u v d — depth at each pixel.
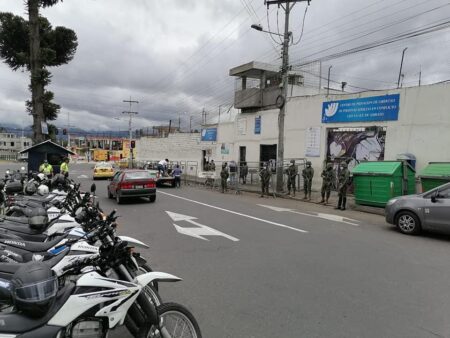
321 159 20.38
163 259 7.34
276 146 24.27
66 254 3.88
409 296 5.45
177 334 3.77
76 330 3.10
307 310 4.91
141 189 16.83
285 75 20.31
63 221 5.79
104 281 3.28
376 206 14.40
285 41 20.19
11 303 3.31
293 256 7.61
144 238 9.30
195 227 10.80
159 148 49.62
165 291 5.57
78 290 3.14
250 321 4.57
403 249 8.42
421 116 15.88
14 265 4.06
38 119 21.50
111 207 15.42
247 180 25.56
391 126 16.94
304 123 21.52
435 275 6.48
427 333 4.30
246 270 6.63
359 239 9.42
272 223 11.53
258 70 28.19
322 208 15.60
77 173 43.94
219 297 5.35
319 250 8.16
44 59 21.64
